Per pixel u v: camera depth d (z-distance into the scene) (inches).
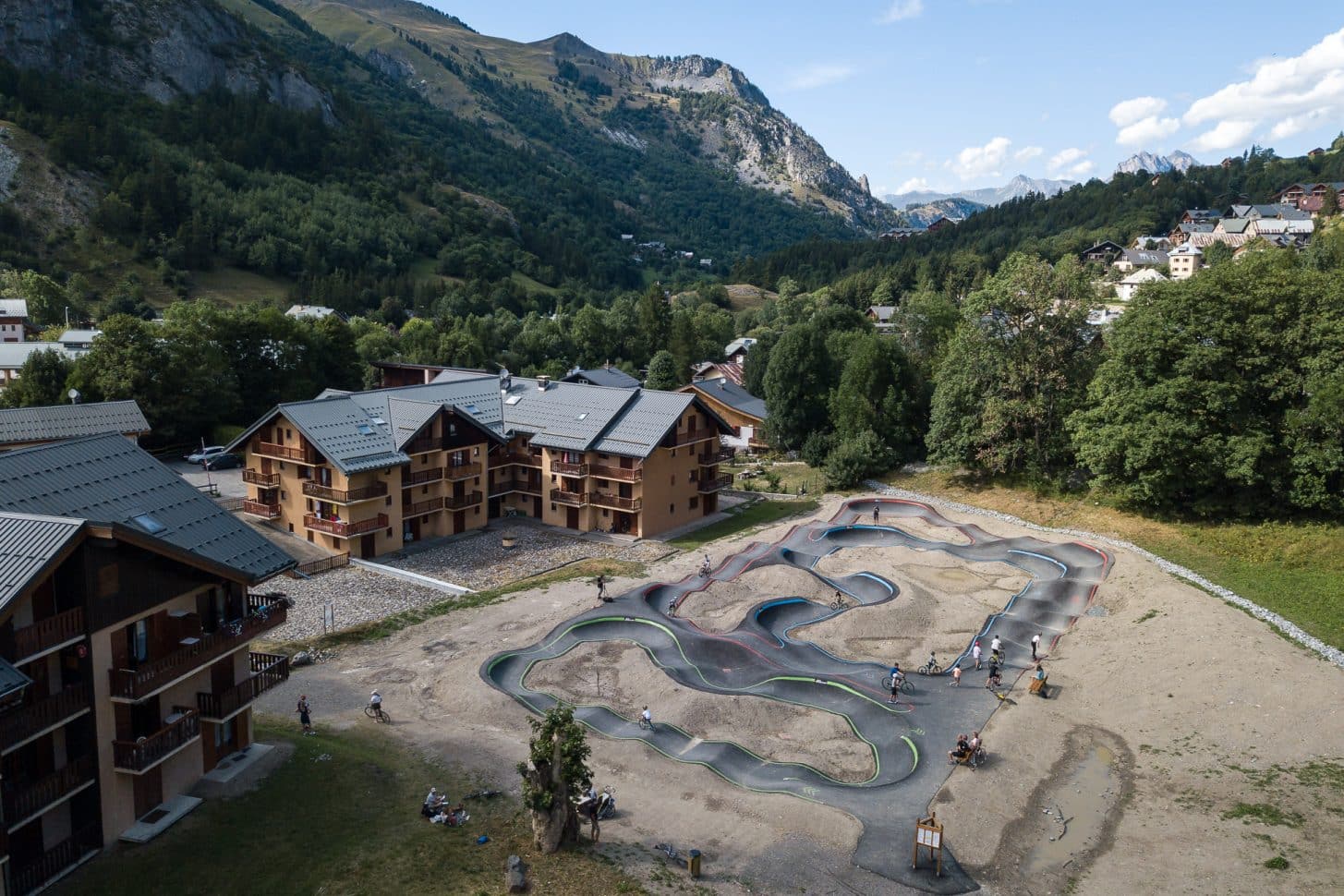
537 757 1282.0
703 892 1243.2
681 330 6806.1
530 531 3267.7
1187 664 1946.4
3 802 1059.9
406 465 2935.5
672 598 2507.4
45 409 3026.6
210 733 1470.2
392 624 2317.9
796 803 1504.7
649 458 3164.4
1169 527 2812.5
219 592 1471.5
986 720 1820.9
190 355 3900.1
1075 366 3346.5
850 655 2167.8
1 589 1034.7
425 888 1180.5
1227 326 2677.2
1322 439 2554.1
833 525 3294.8
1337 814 1385.3
